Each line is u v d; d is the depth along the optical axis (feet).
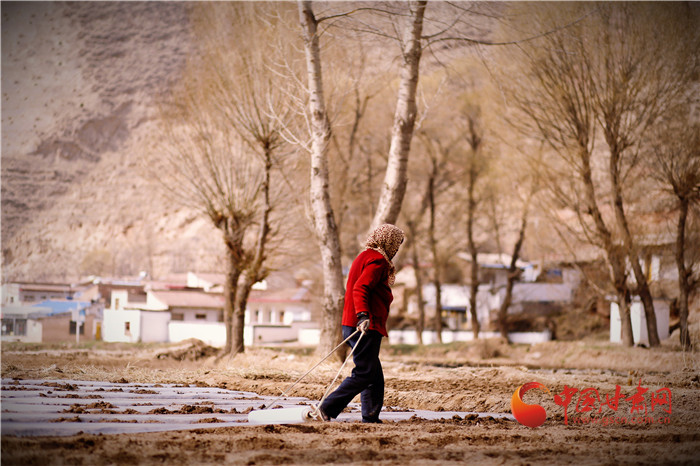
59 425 20.22
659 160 112.57
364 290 23.85
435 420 25.95
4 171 529.45
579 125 110.32
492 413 29.55
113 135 562.66
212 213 86.84
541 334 204.95
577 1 97.04
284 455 16.83
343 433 21.20
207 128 85.25
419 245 209.05
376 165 178.29
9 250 497.87
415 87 61.41
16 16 635.25
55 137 549.13
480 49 58.13
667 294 157.89
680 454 18.13
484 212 199.00
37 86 591.37
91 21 640.17
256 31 75.25
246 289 81.61
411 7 55.88
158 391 32.94
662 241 127.13
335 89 75.31
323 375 45.57
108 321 243.40
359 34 60.29
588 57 103.14
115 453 16.39
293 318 269.23
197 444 17.98
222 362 66.85
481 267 245.24
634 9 103.35
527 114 116.06
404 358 122.21
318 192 61.87
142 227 489.26
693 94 105.50
